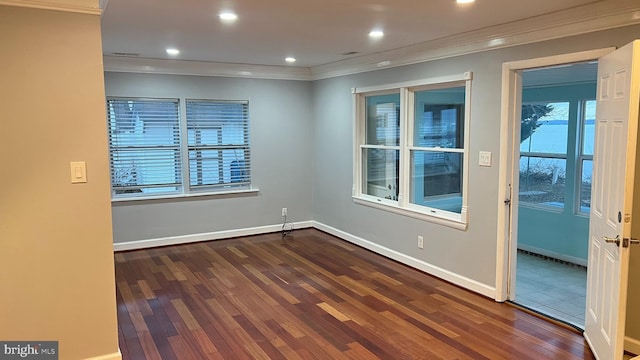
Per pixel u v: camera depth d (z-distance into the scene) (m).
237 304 3.92
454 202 4.45
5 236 2.52
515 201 3.84
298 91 6.55
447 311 3.73
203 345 3.18
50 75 2.53
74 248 2.68
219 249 5.70
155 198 5.71
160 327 3.47
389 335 3.31
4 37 2.42
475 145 4.04
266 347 3.14
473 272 4.16
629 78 2.42
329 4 2.96
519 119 3.77
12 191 2.51
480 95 3.96
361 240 5.76
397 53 4.79
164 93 5.66
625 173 2.45
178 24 3.54
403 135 4.95
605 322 2.74
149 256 5.38
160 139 5.73
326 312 3.74
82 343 2.75
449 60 4.25
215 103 6.02
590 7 2.99
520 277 4.86
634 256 2.93
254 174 6.36
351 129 5.80
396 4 2.95
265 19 3.37
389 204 5.21
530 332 3.34
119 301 3.99
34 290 2.61
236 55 5.18
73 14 2.55
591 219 3.10
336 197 6.24
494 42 3.75
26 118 2.50
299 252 5.55
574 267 5.29
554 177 5.73
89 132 2.65
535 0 2.87
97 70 2.63
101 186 2.71
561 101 5.53
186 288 4.31
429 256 4.67
